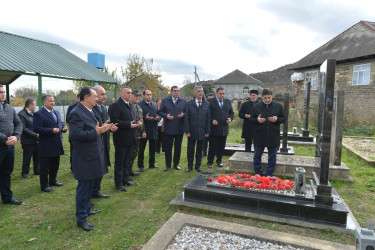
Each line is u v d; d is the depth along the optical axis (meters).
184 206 4.00
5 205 4.11
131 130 4.80
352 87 16.02
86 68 12.38
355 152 7.61
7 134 3.97
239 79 46.81
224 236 2.98
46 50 11.66
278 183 4.09
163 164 6.71
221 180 4.23
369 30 17.16
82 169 3.26
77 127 3.18
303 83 20.75
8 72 7.95
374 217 3.79
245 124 7.11
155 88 26.92
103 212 3.87
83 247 2.97
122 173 4.86
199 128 5.85
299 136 9.74
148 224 3.51
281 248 2.76
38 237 3.18
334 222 3.43
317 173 4.27
